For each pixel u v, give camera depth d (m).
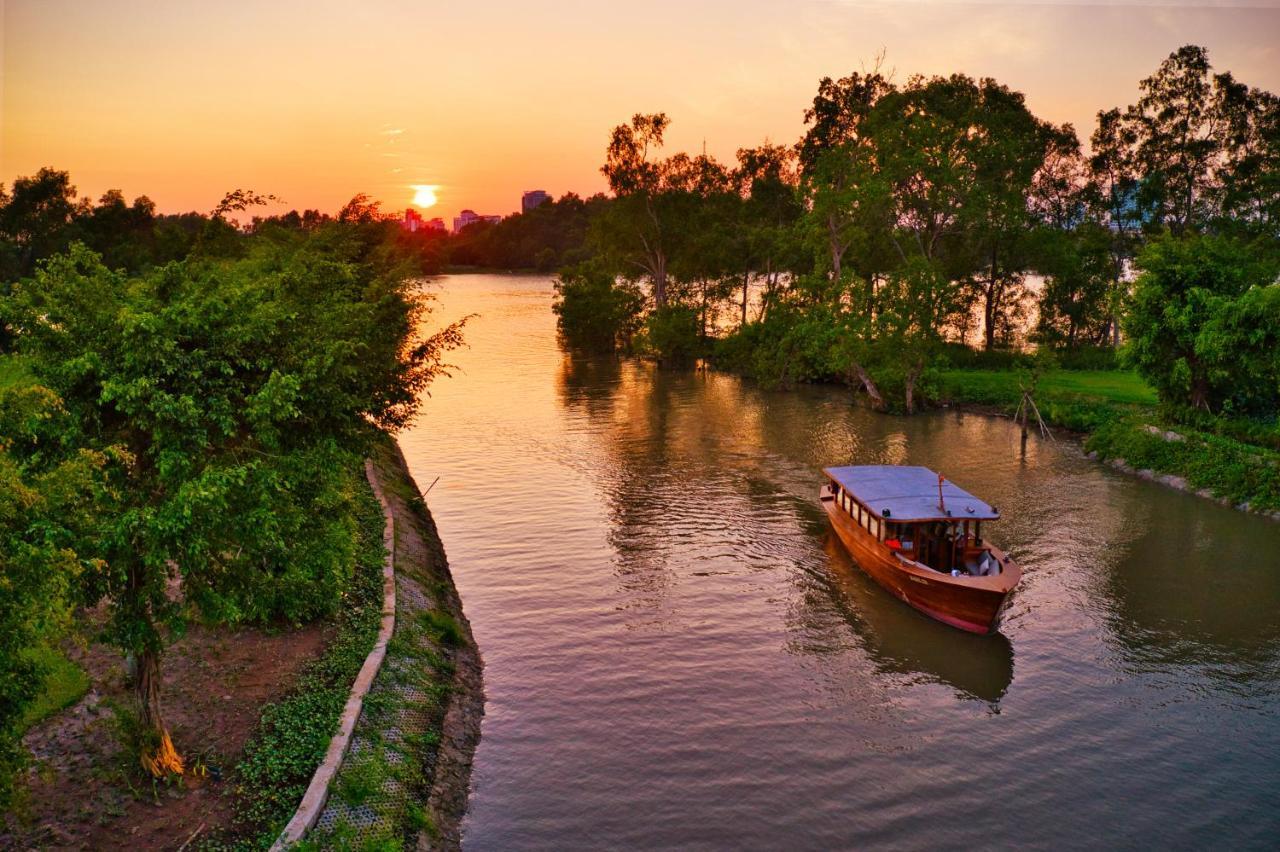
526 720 19.22
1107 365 65.81
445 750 17.44
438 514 33.38
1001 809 16.48
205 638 18.41
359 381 17.48
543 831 15.56
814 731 19.06
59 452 12.27
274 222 31.89
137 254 57.62
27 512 10.61
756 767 17.67
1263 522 32.53
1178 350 41.62
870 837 15.64
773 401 58.94
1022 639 23.50
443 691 19.38
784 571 28.06
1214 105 70.31
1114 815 16.34
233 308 13.88
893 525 26.20
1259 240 54.16
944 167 59.72
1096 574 27.72
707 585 26.86
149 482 13.06
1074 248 72.81
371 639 19.16
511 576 27.34
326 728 15.33
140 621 12.54
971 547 26.16
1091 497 35.78
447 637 22.20
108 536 11.66
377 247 31.72
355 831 13.45
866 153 60.22
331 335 16.89
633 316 84.06
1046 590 26.48
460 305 137.12
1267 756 18.16
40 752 14.00
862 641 23.39
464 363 77.69
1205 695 20.59
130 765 13.73
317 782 13.77
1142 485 37.59
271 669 17.36
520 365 76.56
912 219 70.81
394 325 25.34
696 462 41.62
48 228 72.50
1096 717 19.72
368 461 34.66
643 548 29.89
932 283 53.81
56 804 12.81
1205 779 17.42
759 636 23.58
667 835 15.55
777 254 80.00
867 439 46.78
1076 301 72.44
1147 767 17.84
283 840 12.30
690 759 17.89
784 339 63.25
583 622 24.16
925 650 22.92
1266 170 67.06
